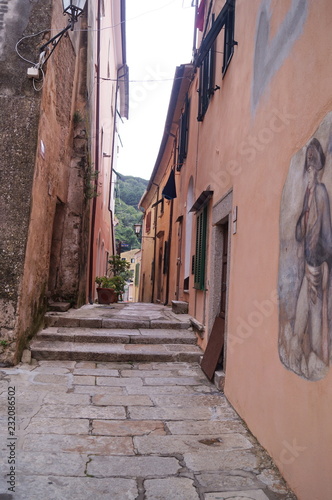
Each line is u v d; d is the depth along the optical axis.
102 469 3.31
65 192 9.39
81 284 10.18
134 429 4.20
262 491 3.05
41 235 7.26
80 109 9.90
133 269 40.47
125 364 6.76
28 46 6.61
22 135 6.44
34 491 2.90
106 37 14.12
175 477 3.23
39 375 5.84
